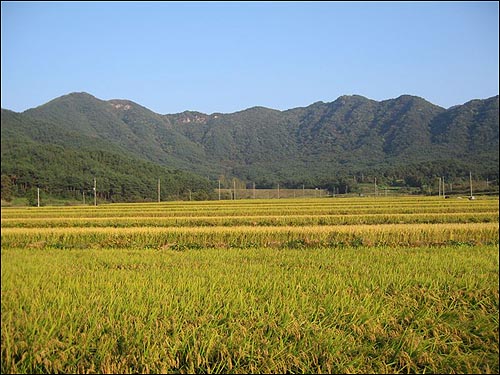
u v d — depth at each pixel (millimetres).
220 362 7020
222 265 14133
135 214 39750
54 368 6816
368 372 7125
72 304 8734
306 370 7086
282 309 8820
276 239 23641
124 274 12109
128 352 7078
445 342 8328
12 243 23438
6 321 7855
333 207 45625
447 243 22797
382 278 11773
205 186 111750
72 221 31766
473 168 105438
